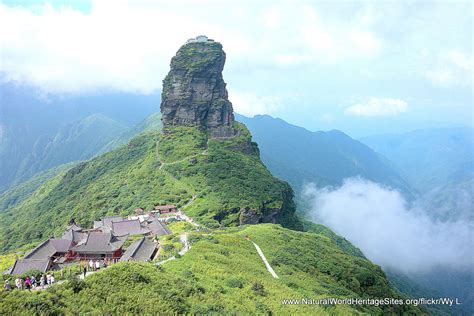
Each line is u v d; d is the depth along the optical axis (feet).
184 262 277.64
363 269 420.36
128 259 301.22
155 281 217.56
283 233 456.04
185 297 212.02
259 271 298.15
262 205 631.15
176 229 457.68
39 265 286.25
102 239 348.38
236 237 387.96
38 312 170.30
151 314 187.11
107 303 190.39
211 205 579.89
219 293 231.71
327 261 403.54
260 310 226.38
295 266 355.56
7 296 176.76
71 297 188.96
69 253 341.62
